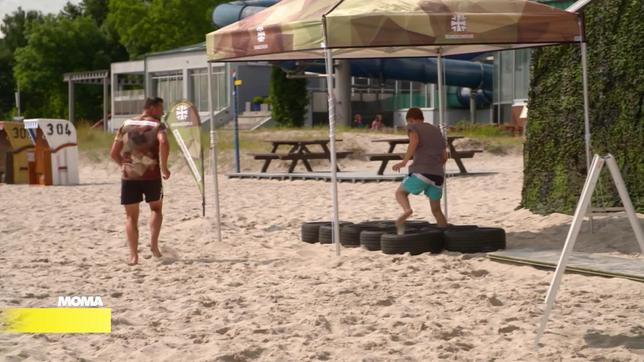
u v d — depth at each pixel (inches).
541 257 575.8
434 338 396.8
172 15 4296.3
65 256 669.9
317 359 368.8
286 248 686.5
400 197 638.5
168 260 640.4
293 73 1834.4
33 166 1456.7
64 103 4899.1
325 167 1637.6
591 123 753.0
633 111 727.7
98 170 1841.8
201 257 656.4
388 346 385.1
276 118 2628.0
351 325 427.2
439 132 649.0
